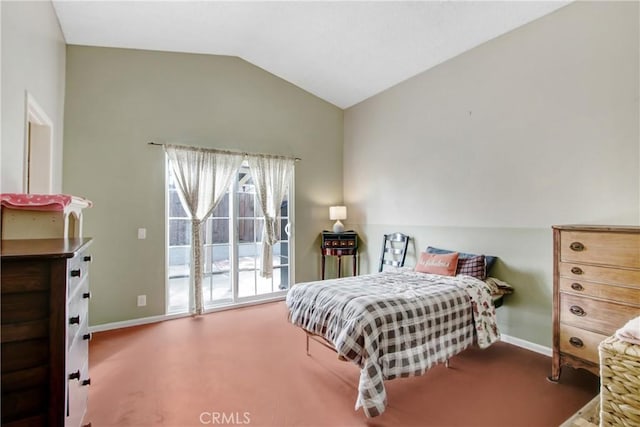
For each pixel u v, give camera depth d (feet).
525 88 9.67
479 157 10.89
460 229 11.48
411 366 6.81
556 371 7.62
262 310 13.29
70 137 10.64
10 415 2.99
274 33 11.49
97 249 11.02
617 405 2.89
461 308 8.19
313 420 6.24
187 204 12.35
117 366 8.36
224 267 13.70
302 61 13.38
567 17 8.77
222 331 10.91
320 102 16.26
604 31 8.09
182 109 12.56
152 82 12.02
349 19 10.41
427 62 12.21
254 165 14.07
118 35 10.70
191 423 6.13
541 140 9.30
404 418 6.29
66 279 3.23
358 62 12.83
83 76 10.89
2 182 5.62
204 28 10.90
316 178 16.14
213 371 8.12
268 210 14.44
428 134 12.69
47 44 8.43
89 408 6.54
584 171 8.45
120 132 11.43
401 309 7.11
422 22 10.05
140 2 9.07
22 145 6.59
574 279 7.24
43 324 3.12
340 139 17.02
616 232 6.59
